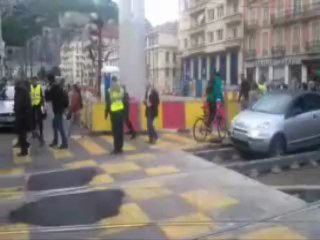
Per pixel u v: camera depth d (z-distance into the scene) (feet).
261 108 41.83
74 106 53.72
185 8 271.49
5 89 59.52
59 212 22.12
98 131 50.52
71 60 272.51
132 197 24.62
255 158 39.55
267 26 183.21
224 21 218.38
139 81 54.54
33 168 32.53
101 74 91.76
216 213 21.68
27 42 129.90
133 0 54.49
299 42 164.96
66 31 99.76
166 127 53.21
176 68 308.81
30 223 20.51
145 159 35.68
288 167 36.27
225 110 52.01
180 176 29.71
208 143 44.42
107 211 22.16
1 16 103.45
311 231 19.24
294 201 23.77
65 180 28.89
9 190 26.50
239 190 26.03
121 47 54.65
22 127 37.19
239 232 19.10
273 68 179.42
